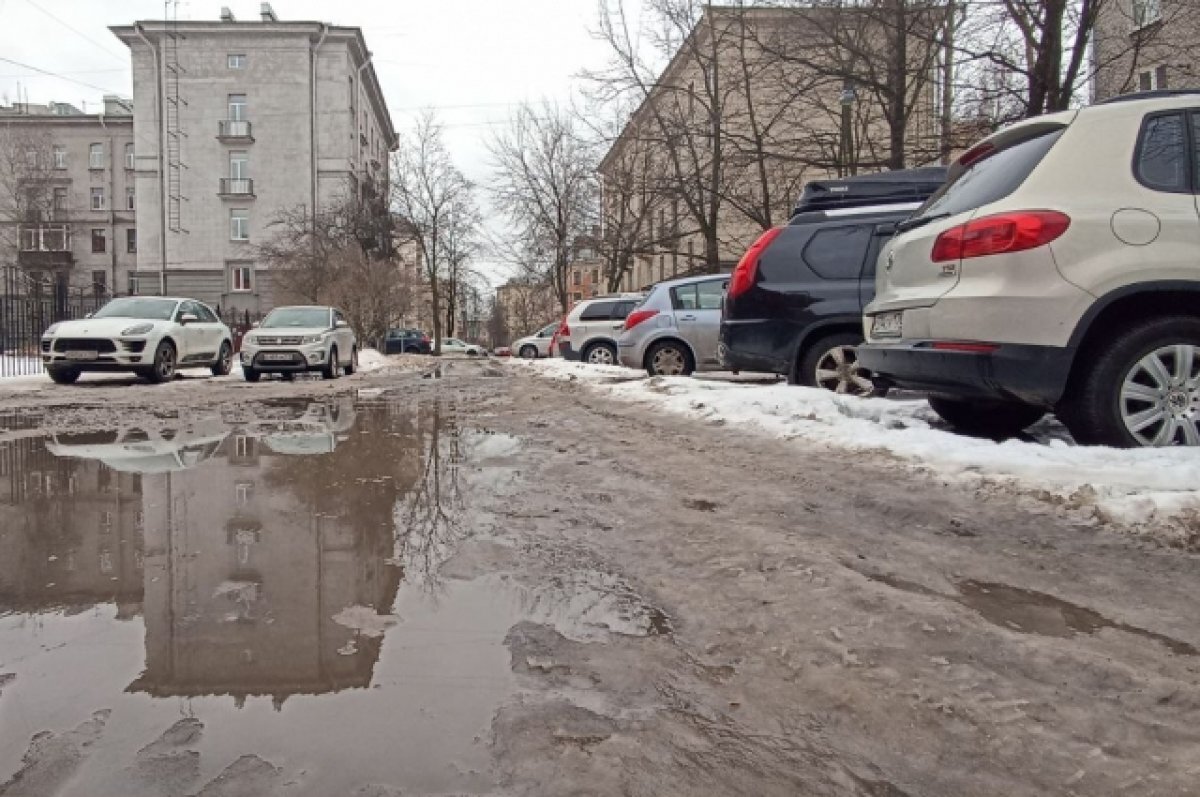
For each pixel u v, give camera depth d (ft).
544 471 13.84
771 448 15.26
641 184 73.87
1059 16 36.32
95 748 4.87
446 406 26.40
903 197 22.67
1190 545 8.75
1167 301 12.27
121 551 9.07
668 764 4.78
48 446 17.07
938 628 6.77
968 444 13.35
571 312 51.67
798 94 51.88
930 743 5.05
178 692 5.63
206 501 11.60
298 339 42.91
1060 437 16.07
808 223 21.84
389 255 123.24
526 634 6.72
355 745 4.94
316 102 131.44
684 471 13.52
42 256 159.12
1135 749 4.97
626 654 6.33
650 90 69.05
